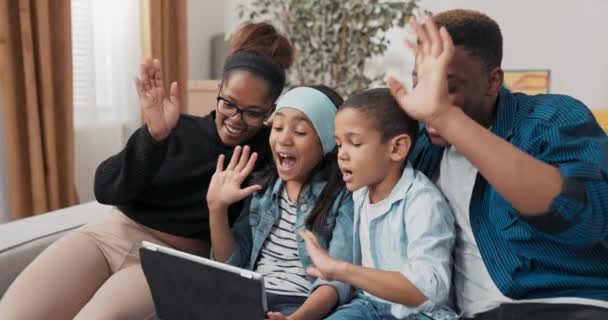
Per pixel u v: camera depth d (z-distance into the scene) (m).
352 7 2.60
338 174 1.06
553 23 2.67
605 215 0.70
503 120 0.86
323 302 0.92
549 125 0.80
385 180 0.91
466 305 0.88
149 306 1.04
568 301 0.78
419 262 0.80
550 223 0.69
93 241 1.19
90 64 2.28
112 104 2.43
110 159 1.18
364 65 2.87
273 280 1.04
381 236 0.92
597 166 0.71
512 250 0.82
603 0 2.56
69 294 1.08
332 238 1.02
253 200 1.14
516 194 0.68
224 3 3.29
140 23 2.48
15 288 1.05
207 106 2.80
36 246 1.19
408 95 0.71
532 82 2.73
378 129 0.86
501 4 2.75
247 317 0.76
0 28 1.83
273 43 1.20
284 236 1.09
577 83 2.67
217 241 1.09
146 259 0.85
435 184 0.95
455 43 0.80
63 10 2.02
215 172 1.19
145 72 1.10
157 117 1.10
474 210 0.86
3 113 1.89
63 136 2.10
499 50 0.85
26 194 2.00
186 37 2.67
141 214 1.21
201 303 0.81
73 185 2.14
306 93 1.06
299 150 1.04
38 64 1.97
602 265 0.79
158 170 1.18
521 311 0.79
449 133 0.69
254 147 1.22
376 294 0.78
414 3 2.60
